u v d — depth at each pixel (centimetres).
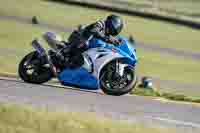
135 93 5962
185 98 5978
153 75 11838
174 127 4150
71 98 4809
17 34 16462
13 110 3522
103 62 5000
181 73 13062
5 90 4775
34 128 3231
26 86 5075
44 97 4662
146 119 4338
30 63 5153
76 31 5166
